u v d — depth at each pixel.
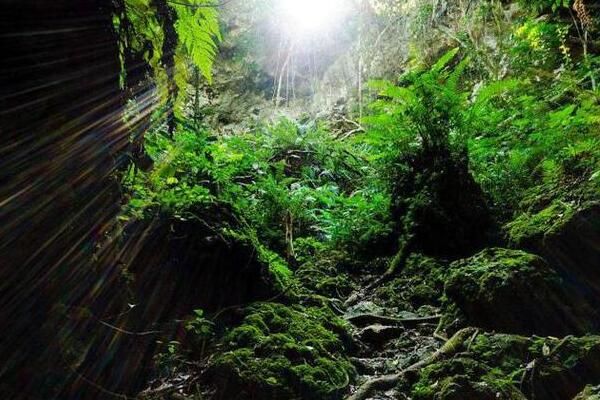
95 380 2.12
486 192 4.80
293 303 3.77
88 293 2.06
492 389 2.43
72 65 1.73
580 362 2.52
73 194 1.82
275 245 4.93
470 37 7.34
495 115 5.08
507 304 3.08
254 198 5.55
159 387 2.64
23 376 1.70
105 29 1.85
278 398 2.52
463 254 4.38
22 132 1.60
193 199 3.57
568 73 5.37
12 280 1.63
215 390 2.58
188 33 2.22
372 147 6.80
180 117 2.44
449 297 3.46
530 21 6.62
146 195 3.19
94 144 1.90
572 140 4.45
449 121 4.79
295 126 7.68
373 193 5.79
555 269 3.55
